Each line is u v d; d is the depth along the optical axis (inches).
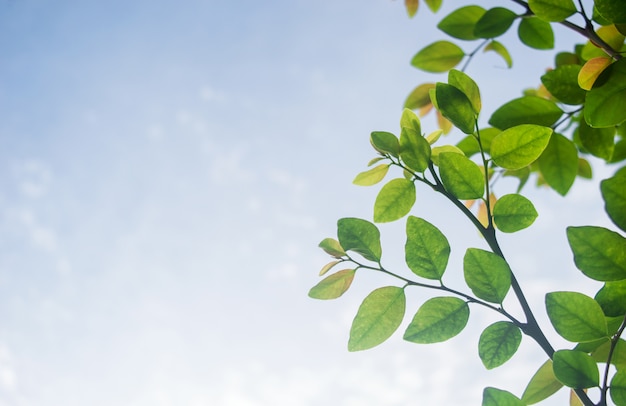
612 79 31.5
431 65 41.2
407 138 31.0
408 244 29.8
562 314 28.7
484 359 28.5
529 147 30.9
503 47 40.4
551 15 33.4
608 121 31.4
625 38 35.0
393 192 31.1
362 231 30.2
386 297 29.7
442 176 30.5
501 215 30.0
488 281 29.1
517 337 28.6
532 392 29.9
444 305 29.2
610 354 28.1
